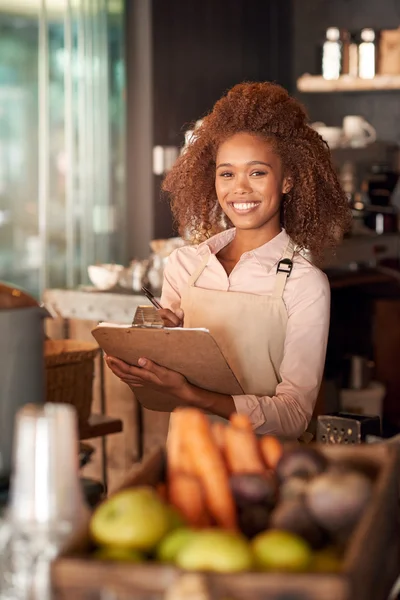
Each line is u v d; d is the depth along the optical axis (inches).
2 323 55.2
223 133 90.0
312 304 86.4
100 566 36.1
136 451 148.9
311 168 93.3
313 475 47.2
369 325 224.8
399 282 222.1
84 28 257.8
